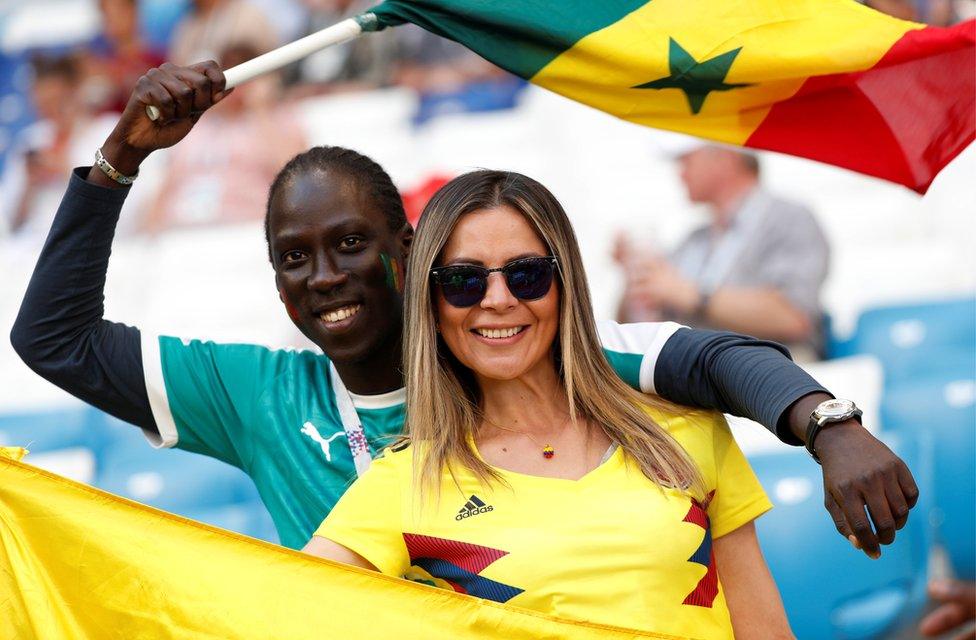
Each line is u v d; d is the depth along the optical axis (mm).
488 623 3355
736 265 9602
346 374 4230
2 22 12906
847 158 4512
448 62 11602
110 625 3502
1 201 12000
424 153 11320
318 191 4062
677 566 3439
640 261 9922
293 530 4160
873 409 8102
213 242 11344
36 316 4129
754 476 3744
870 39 4312
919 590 7035
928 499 7344
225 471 8203
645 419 3650
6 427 9195
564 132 11102
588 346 3688
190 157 11586
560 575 3406
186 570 3502
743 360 3604
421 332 3637
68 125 12172
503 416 3703
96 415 9195
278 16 11852
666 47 4355
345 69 11695
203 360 4340
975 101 4371
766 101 4453
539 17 4375
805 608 6973
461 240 3594
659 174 10391
